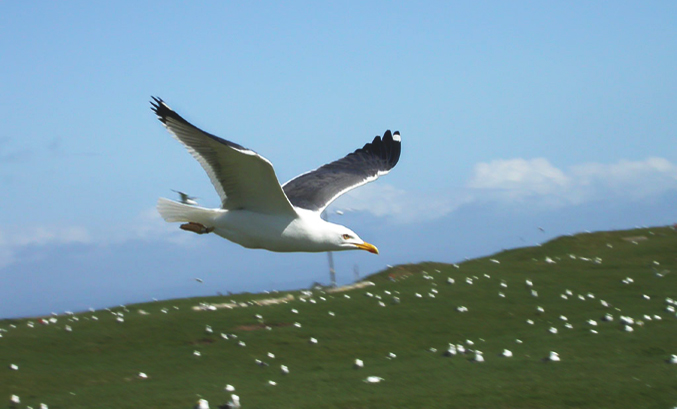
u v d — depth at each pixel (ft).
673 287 66.69
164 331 57.67
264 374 45.21
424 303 64.75
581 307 61.36
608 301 62.95
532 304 63.05
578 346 47.14
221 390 40.83
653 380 36.63
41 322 68.33
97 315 72.13
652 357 42.42
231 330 57.52
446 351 48.19
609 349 45.42
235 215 34.40
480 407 34.30
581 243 89.40
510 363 43.11
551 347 47.55
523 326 55.93
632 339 47.65
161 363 49.52
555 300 64.13
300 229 34.73
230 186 33.68
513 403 34.42
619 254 82.17
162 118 32.32
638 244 85.97
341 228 35.86
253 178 32.81
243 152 30.76
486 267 80.89
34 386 44.45
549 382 37.78
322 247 35.45
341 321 59.47
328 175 43.62
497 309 61.72
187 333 56.95
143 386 43.14
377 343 52.70
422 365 44.57
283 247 35.09
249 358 49.65
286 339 54.13
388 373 42.86
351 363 47.24
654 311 58.34
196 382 43.57
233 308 65.98
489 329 55.67
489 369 41.93
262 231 34.42
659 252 80.84
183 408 37.11
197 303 76.07
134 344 54.90
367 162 46.11
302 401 37.01
